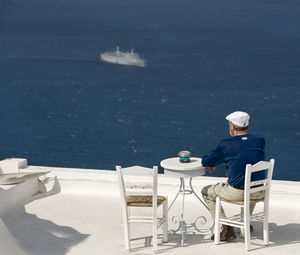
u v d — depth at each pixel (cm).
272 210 761
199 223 721
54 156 10375
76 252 632
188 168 630
